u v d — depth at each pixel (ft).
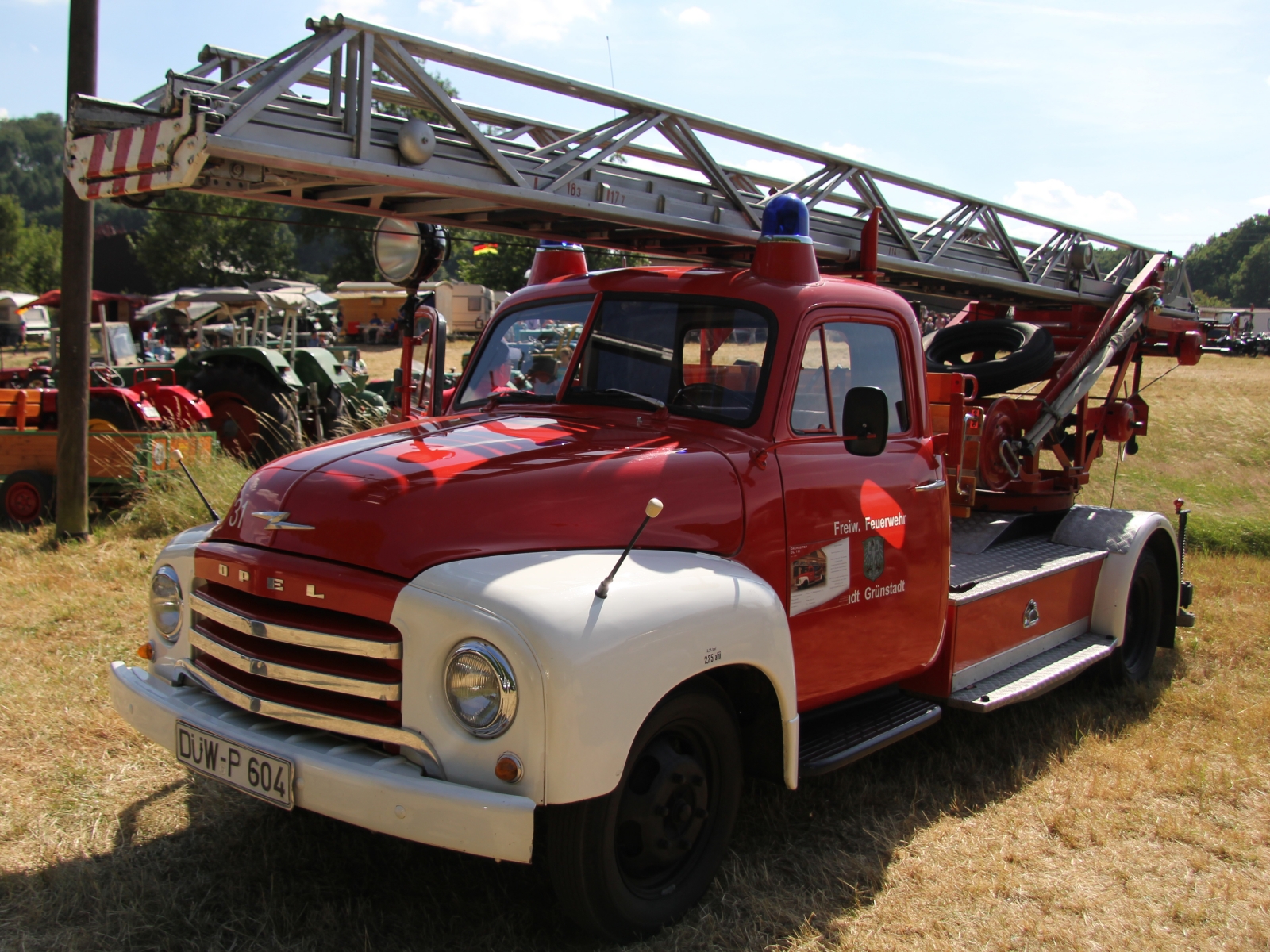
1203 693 16.99
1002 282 19.19
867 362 12.26
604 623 8.01
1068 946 9.43
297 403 35.96
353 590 8.32
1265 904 10.30
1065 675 14.71
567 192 12.12
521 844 7.52
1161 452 44.88
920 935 9.50
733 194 14.14
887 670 12.05
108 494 26.58
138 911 9.29
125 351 43.65
